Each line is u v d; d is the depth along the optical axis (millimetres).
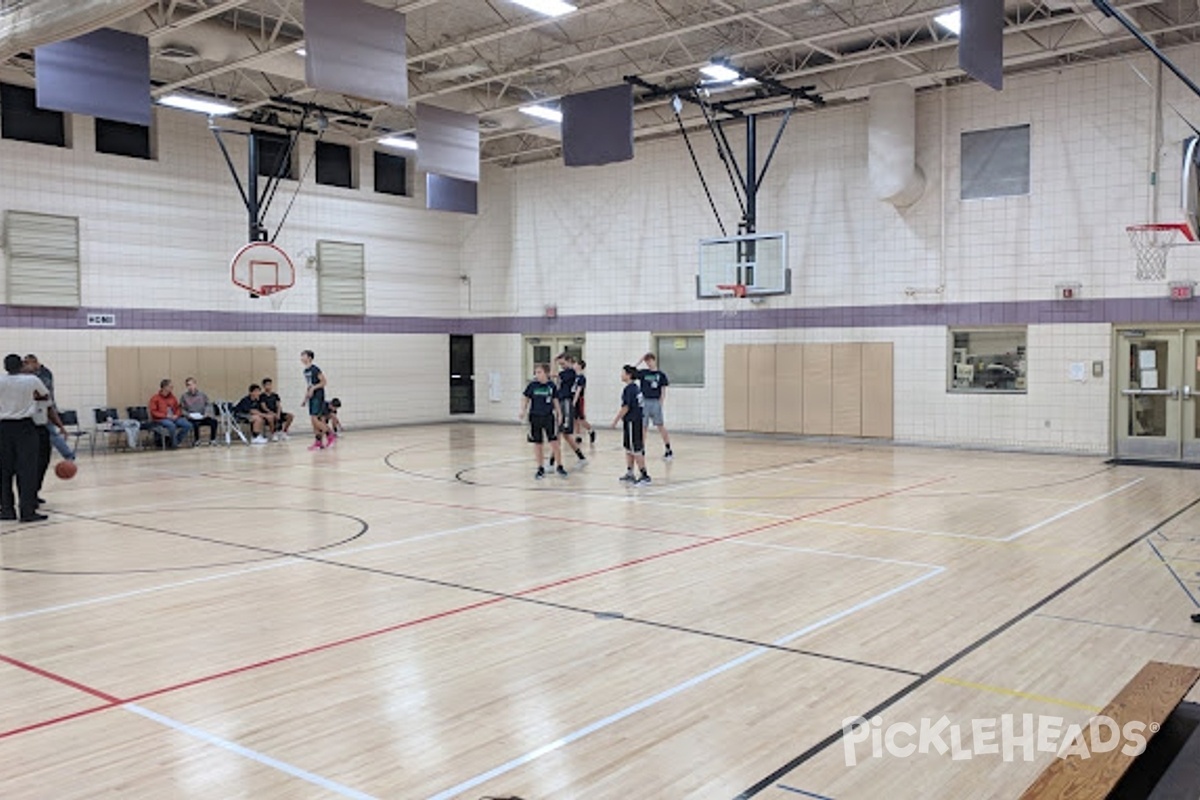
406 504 9812
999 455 13992
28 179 14320
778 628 5289
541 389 11789
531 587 6285
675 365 18016
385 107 16594
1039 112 13797
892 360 15352
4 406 8773
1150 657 4715
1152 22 12305
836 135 15703
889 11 12461
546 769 3496
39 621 5527
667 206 17750
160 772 3488
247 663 4754
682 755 3609
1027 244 14008
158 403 15219
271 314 17422
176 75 14773
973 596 5938
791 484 11133
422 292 20000
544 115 15383
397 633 5262
